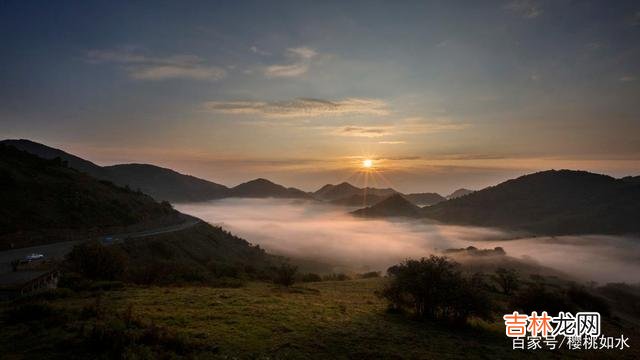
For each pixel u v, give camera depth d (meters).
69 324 16.12
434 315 27.89
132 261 61.19
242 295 31.02
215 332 18.12
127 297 26.53
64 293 26.25
